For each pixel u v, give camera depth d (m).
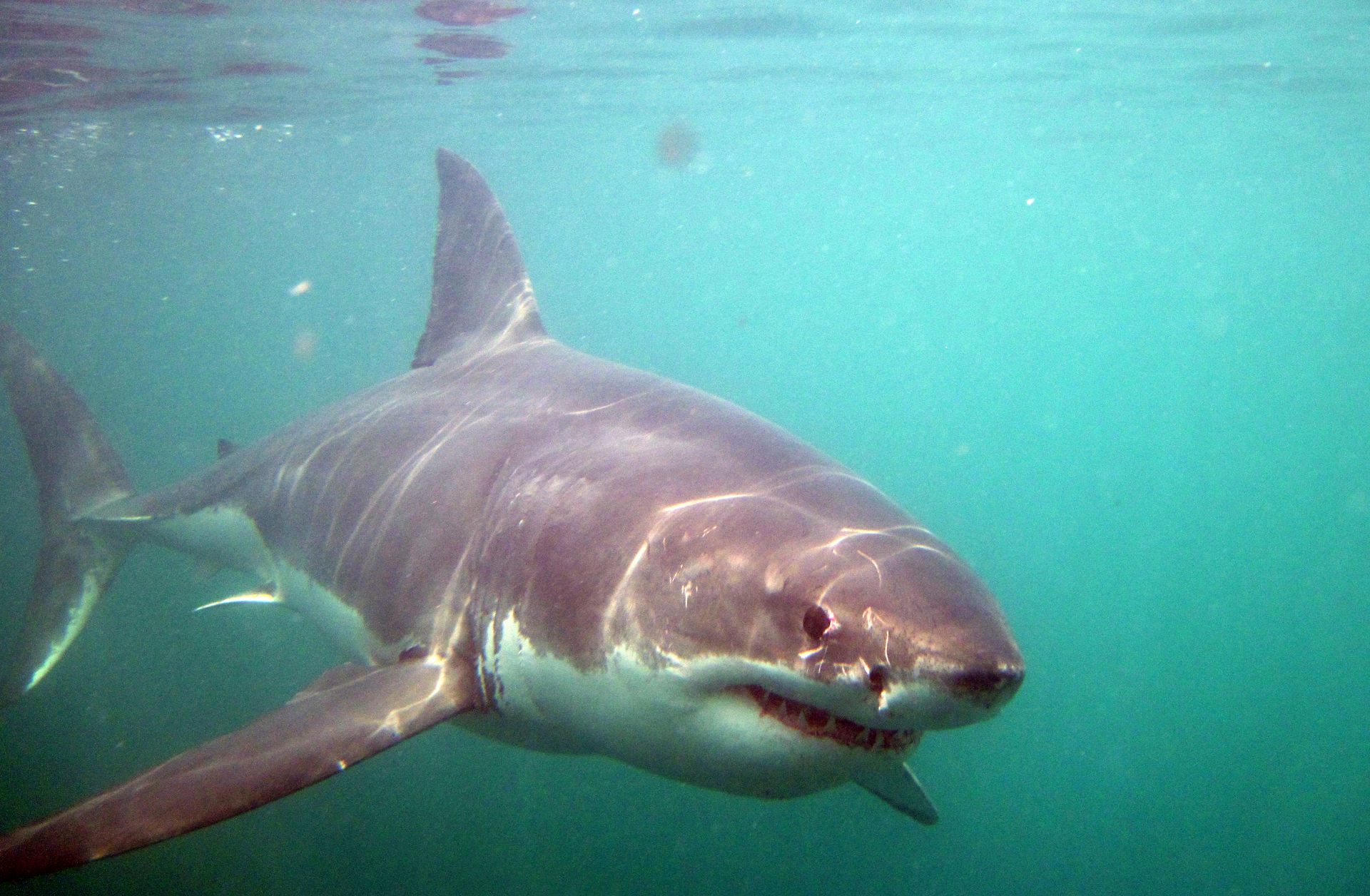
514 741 3.75
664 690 2.64
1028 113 24.30
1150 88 20.73
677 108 23.53
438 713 3.11
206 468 6.24
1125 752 19.16
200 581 6.16
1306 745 20.36
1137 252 79.44
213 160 28.94
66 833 2.45
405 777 13.55
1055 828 16.14
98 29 13.66
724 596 2.54
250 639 17.61
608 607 2.84
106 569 6.81
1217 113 23.67
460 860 11.98
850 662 2.19
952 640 2.06
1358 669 25.88
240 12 13.15
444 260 5.31
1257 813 17.42
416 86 19.34
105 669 16.48
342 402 5.29
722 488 2.94
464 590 3.50
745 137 29.20
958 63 18.41
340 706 3.14
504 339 4.91
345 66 17.12
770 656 2.36
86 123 21.00
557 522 3.18
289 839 11.98
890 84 20.59
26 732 14.32
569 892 11.63
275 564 5.03
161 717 14.73
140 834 2.45
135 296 114.94
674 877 12.15
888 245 90.00
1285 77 19.23
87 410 7.11
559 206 56.53
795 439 3.35
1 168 26.28
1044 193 45.28
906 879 13.20
